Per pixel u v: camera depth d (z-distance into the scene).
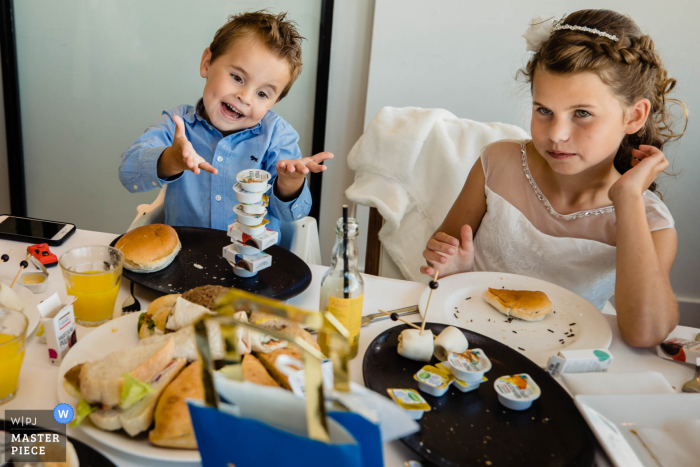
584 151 1.04
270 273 0.98
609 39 1.00
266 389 0.41
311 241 1.41
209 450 0.41
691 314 2.22
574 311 0.97
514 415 0.67
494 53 2.03
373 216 1.69
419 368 0.75
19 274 0.87
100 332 0.75
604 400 0.69
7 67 2.26
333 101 2.22
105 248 0.85
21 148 2.42
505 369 0.77
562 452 0.61
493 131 1.60
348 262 0.72
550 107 1.03
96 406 0.58
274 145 1.46
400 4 2.00
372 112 2.17
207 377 0.39
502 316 0.95
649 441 0.63
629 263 0.97
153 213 1.38
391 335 0.81
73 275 0.78
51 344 0.70
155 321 0.72
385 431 0.44
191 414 0.40
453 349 0.77
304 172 1.16
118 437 0.57
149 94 2.29
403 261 1.71
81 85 2.30
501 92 2.07
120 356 0.61
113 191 2.47
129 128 2.35
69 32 2.21
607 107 1.00
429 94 2.12
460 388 0.70
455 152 1.60
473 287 1.03
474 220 1.43
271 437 0.38
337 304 0.73
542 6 1.94
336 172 2.33
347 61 2.16
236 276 0.96
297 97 2.23
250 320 0.71
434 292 1.00
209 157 1.45
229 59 1.29
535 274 1.33
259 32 1.29
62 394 0.63
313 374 0.36
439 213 1.64
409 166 1.63
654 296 0.91
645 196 1.22
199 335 0.38
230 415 0.38
